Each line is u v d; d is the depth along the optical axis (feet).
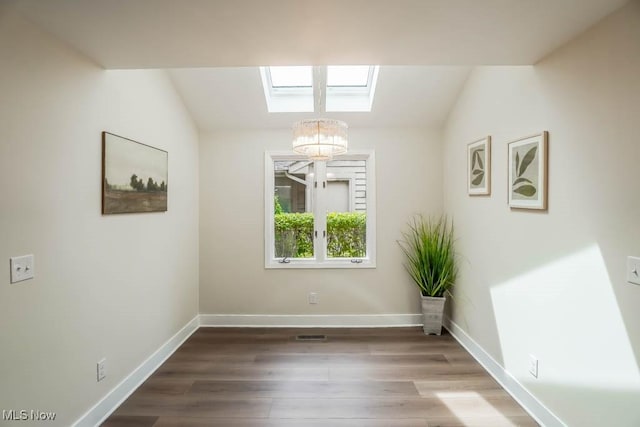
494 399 7.82
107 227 7.30
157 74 9.47
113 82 7.47
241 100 11.37
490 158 9.09
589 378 5.79
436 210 12.78
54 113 5.86
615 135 5.23
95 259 6.92
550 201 6.71
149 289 9.07
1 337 4.92
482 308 9.59
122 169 7.76
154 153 9.24
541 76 6.94
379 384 8.45
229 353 10.32
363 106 12.00
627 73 5.01
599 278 5.57
